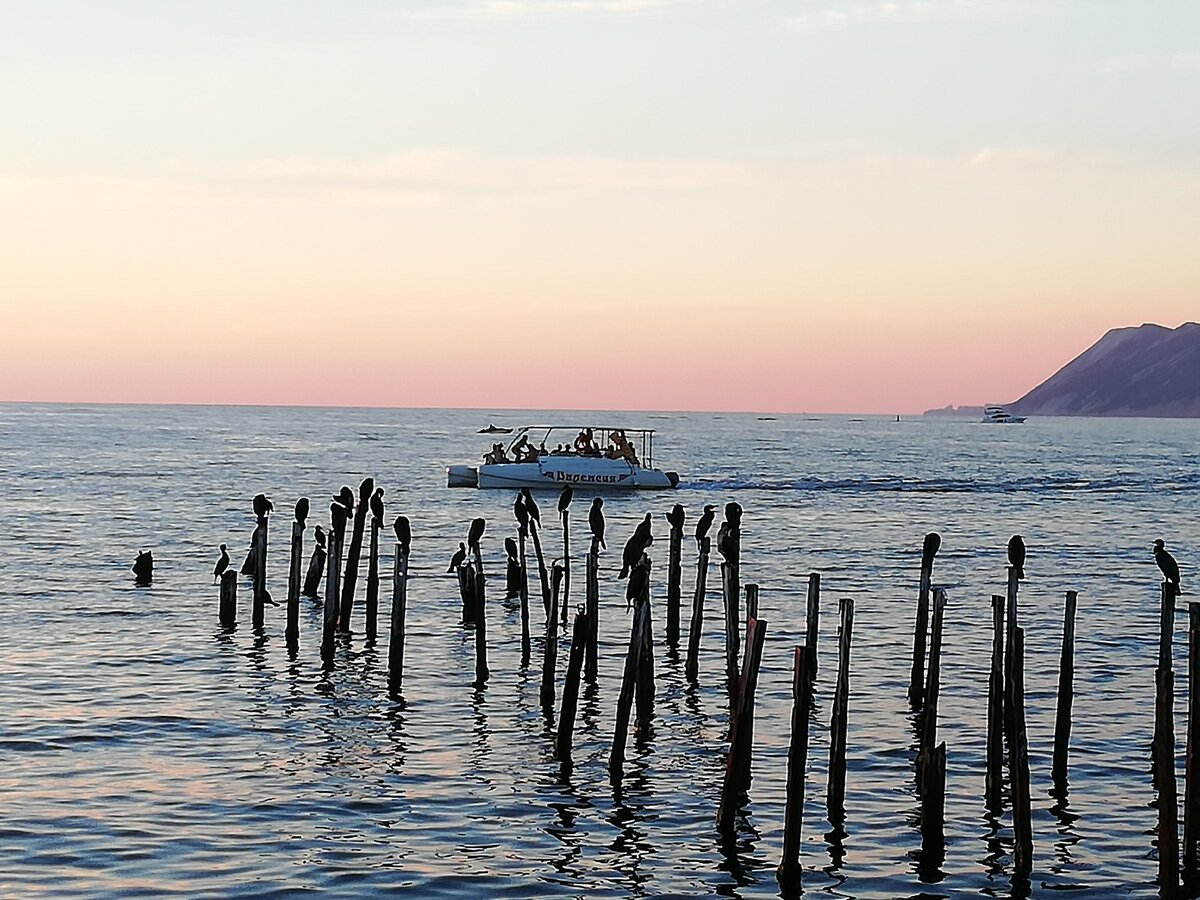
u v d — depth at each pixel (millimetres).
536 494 81750
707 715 24938
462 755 22266
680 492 84938
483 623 27188
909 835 18641
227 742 22859
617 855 17906
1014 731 17500
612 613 35750
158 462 112125
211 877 16859
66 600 37062
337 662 29078
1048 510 76500
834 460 138750
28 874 16797
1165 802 16812
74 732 23203
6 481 85500
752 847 18219
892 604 38500
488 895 16578
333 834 18500
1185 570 48125
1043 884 17094
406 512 67938
